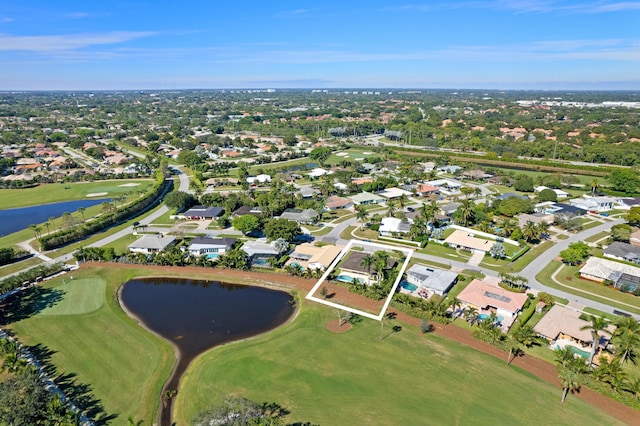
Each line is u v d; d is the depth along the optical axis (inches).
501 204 6304.1
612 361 2632.9
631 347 2723.9
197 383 2669.8
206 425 2127.2
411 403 2484.0
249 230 5334.6
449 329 3280.0
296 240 5246.1
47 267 4288.9
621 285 3900.1
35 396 2272.4
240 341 3147.1
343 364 2851.9
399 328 3292.3
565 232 5531.5
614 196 7160.4
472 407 2450.8
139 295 3956.7
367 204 6904.5
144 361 2901.1
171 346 3097.9
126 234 5585.6
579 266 4461.1
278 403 2481.5
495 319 3321.9
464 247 4933.6
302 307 3646.7
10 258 4635.8
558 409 2434.8
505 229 5315.0
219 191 7829.7
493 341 3068.4
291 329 3297.2
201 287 4121.6
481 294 3671.3
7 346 2834.6
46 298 3784.5
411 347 3041.3
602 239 5255.9
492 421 2345.0
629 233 5073.8
